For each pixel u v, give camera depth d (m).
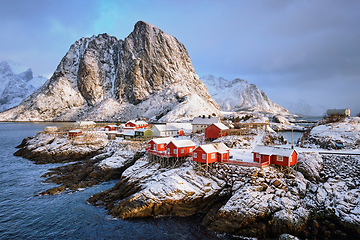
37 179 46.41
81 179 46.38
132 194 35.28
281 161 36.25
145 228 28.62
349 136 47.47
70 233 27.50
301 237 26.36
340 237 25.64
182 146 44.81
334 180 34.38
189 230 28.28
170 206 32.16
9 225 29.11
